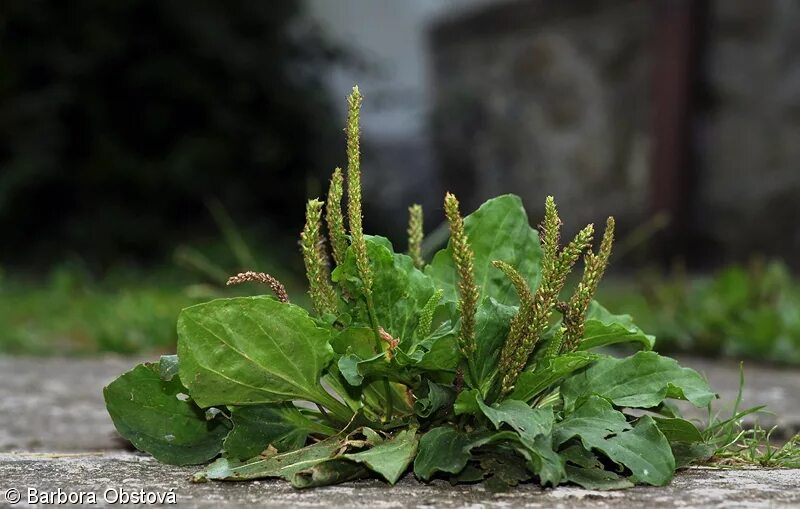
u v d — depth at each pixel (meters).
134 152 5.02
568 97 5.44
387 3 7.13
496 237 1.27
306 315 1.18
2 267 4.69
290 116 5.14
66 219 4.94
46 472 1.24
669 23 4.80
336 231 1.22
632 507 1.12
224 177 4.99
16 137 4.79
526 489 1.16
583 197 5.35
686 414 1.57
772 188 4.56
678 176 4.79
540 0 5.54
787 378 2.01
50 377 2.04
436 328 1.22
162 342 2.66
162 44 4.96
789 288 2.86
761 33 4.60
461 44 6.17
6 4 4.76
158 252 4.83
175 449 1.24
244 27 5.19
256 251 4.32
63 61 4.78
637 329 1.27
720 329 2.45
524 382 1.19
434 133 6.18
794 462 1.28
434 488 1.17
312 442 1.24
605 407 1.18
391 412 1.21
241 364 1.18
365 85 6.07
